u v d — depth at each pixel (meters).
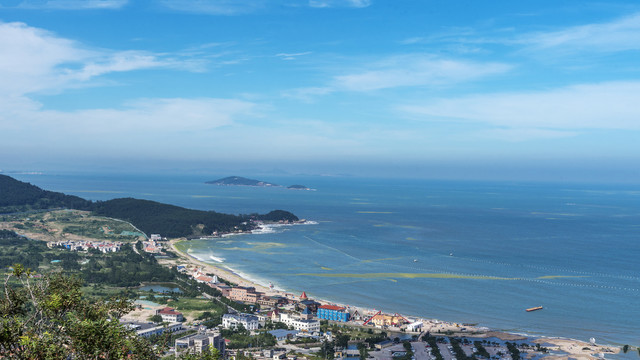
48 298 64.38
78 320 62.62
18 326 57.81
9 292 65.31
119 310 70.50
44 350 56.12
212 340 185.50
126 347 60.91
